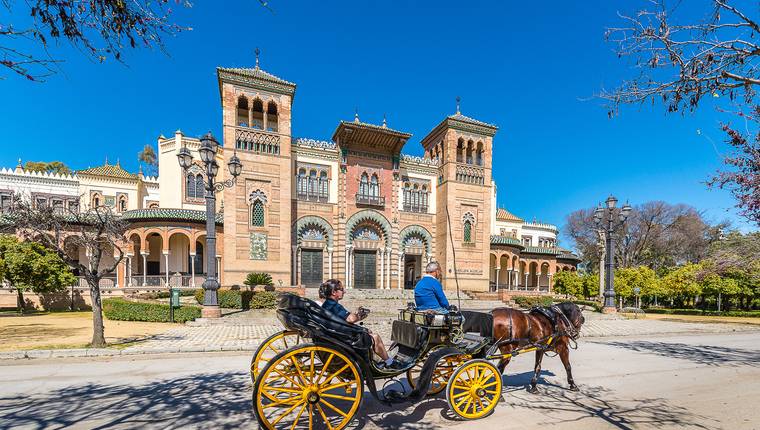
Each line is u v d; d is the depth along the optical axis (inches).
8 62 132.5
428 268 243.4
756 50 229.9
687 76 240.7
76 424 199.6
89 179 1389.0
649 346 492.1
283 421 209.2
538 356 269.4
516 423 207.8
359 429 198.4
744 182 305.1
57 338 463.5
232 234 1035.9
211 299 629.6
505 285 1889.8
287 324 182.9
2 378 289.1
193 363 344.8
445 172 1360.7
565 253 2004.2
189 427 198.2
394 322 248.1
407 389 270.1
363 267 1285.7
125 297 848.9
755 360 398.9
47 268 824.3
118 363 343.6
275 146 1110.4
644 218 1804.9
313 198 1218.6
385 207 1306.6
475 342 235.8
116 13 144.3
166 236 1069.1
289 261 1101.7
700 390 278.7
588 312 923.4
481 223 1385.3
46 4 137.6
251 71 1130.7
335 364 199.6
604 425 206.1
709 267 516.7
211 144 636.1
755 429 203.3
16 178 1283.2
